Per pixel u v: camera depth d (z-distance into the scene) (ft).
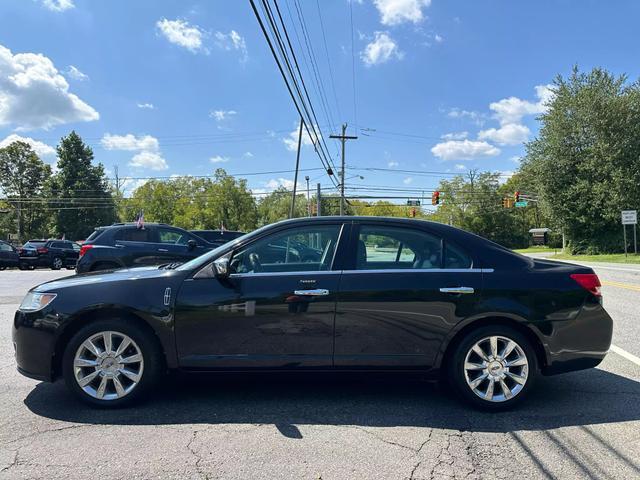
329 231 14.08
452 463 10.27
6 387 15.10
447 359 13.64
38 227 232.53
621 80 114.62
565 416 12.97
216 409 13.29
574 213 118.21
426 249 13.98
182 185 244.22
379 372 13.46
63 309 13.05
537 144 123.03
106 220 228.84
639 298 36.81
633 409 13.50
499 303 13.28
